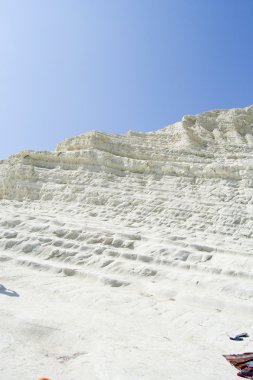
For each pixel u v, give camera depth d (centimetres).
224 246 1600
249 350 710
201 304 1012
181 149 2583
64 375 550
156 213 2022
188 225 1928
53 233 1631
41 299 976
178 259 1373
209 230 1883
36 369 559
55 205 2156
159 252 1421
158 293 1095
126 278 1227
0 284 1045
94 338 698
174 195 2152
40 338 687
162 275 1232
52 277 1218
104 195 2161
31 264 1335
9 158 2523
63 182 2298
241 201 2073
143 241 1579
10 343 643
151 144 2728
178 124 3053
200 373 582
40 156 2452
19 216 1875
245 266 1282
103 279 1189
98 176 2288
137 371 567
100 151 2408
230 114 3156
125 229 1777
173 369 589
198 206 2052
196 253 1401
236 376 581
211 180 2247
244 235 1839
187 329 820
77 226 1720
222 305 997
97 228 1695
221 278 1177
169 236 1677
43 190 2267
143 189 2209
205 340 761
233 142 2900
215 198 2109
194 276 1198
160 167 2338
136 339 723
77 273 1255
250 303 993
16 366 561
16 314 789
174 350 681
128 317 878
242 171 2261
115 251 1427
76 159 2394
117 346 664
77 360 604
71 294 1034
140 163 2347
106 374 548
